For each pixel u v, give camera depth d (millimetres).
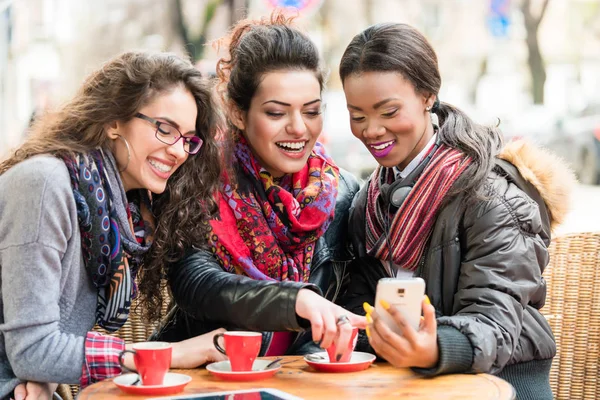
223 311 4094
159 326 4855
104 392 3430
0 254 3764
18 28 19562
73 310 4016
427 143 4473
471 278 4074
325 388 3455
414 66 4246
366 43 4273
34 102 17109
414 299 3473
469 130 4426
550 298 5340
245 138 4711
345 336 3723
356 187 5117
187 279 4344
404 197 4418
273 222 4598
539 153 4496
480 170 4230
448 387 3443
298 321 3867
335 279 4848
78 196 3879
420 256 4395
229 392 3305
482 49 24578
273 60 4426
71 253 3867
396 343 3482
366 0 23781
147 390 3369
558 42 26203
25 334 3674
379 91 4211
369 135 4324
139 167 4066
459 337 3639
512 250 4086
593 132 17422
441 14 24719
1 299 3848
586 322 5344
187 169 4398
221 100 4676
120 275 4066
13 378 3805
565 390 5332
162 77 4031
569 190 4469
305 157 4574
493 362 3773
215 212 4551
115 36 22266
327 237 4848
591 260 5352
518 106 23484
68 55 20953
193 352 3883
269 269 4609
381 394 3334
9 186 3799
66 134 4031
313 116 4531
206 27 21688
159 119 4012
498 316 3904
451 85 24422
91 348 3709
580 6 27031
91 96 4039
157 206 4426
